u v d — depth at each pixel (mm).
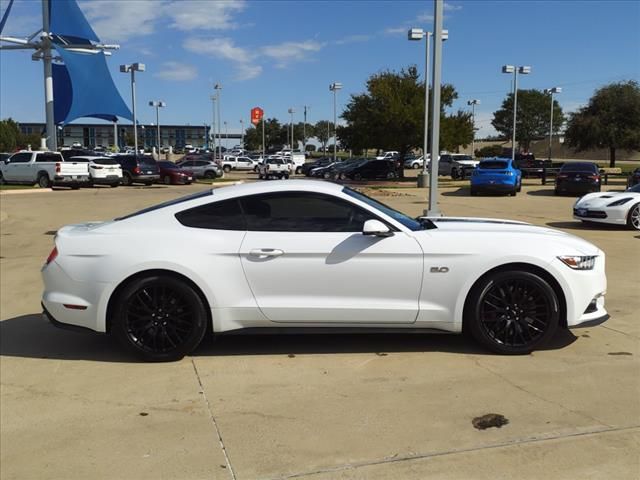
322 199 4941
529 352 4957
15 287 8000
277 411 3975
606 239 11836
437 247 4805
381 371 4648
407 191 28328
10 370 4832
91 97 47156
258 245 4797
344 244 4797
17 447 3572
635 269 8648
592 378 4445
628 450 3361
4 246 11805
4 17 41812
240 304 4816
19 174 31156
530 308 4883
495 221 5727
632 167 64125
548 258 4809
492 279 4844
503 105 107938
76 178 30312
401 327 4914
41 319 6375
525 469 3178
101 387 4449
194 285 4824
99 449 3525
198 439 3615
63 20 42562
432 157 12766
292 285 4816
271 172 43375
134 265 4746
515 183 24578
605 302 6684
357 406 4023
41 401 4223
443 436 3568
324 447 3473
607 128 49250
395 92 37094
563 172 24516
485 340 4914
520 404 3998
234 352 5145
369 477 3141
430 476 3131
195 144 131125
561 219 16047
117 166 32438
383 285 4824
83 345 5445
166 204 5090
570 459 3273
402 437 3568
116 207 20234
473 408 3951
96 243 4852
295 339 5465
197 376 4621
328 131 108750
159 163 36812
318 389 4324
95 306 4801
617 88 49938
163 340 4871
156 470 3273
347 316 4836
